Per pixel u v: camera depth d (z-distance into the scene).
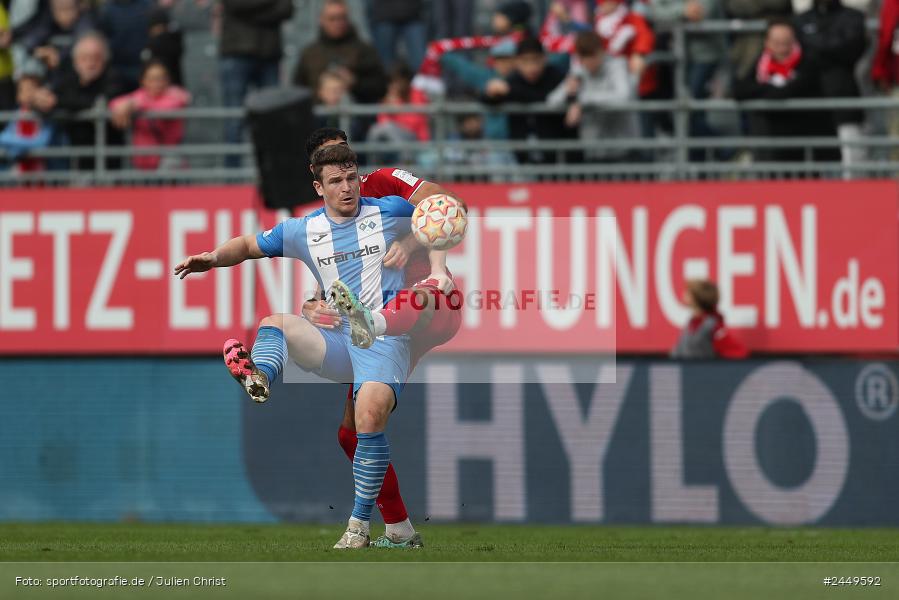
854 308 38.00
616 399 38.06
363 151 40.50
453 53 43.88
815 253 38.12
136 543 25.12
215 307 39.41
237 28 44.59
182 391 39.25
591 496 37.97
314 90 43.44
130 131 42.00
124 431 39.47
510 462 38.22
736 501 37.66
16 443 39.88
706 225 38.41
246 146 41.03
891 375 37.41
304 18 53.31
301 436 38.75
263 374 20.27
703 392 37.78
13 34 47.00
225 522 38.81
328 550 21.20
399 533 22.69
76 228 39.94
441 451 38.38
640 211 38.59
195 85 51.16
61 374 39.81
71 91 41.84
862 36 40.44
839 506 37.41
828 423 37.50
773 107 39.75
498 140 40.94
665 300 38.47
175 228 39.66
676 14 42.22
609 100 40.47
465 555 20.73
